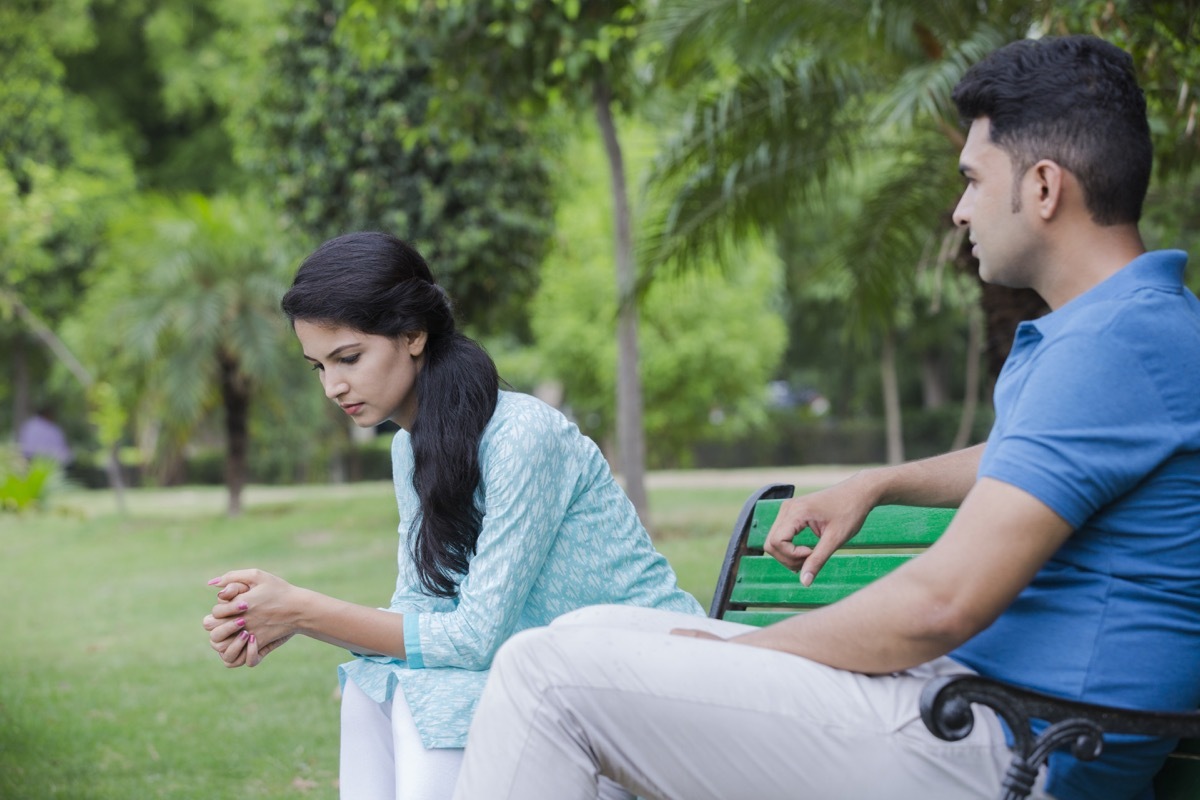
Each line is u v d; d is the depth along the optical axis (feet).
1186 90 15.70
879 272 29.14
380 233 7.87
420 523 8.29
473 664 7.44
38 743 15.83
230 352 44.73
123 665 21.26
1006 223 6.16
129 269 46.34
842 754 5.93
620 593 7.86
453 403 7.75
